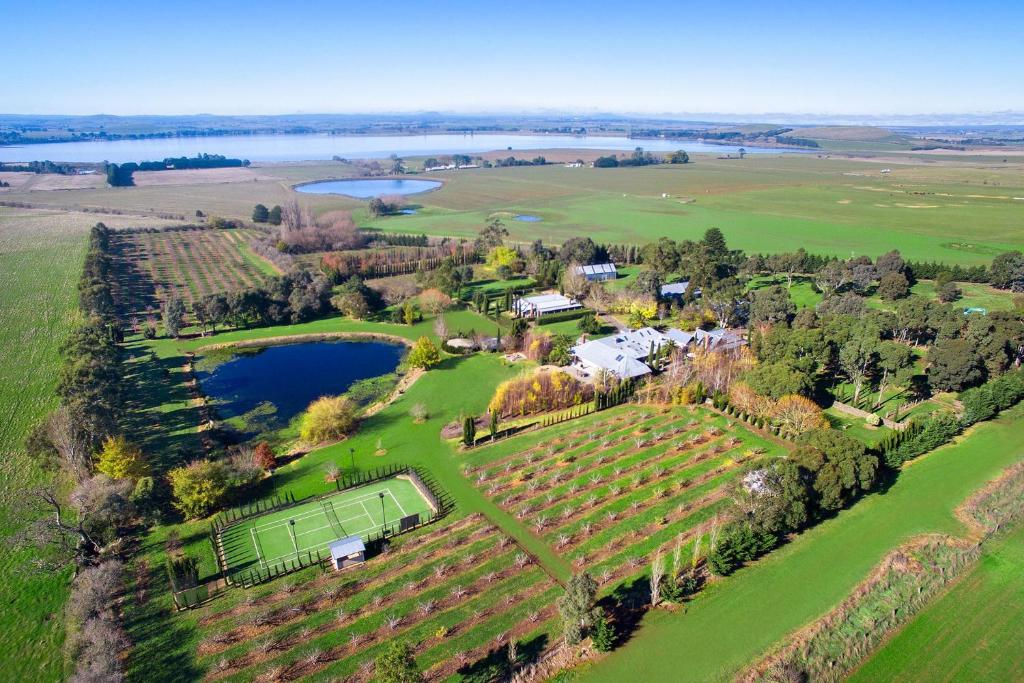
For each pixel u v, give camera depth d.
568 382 108.31
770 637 57.47
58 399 108.94
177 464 91.56
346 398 114.25
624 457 89.94
